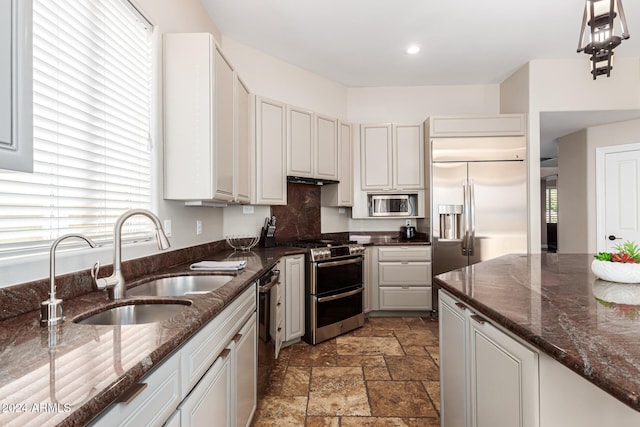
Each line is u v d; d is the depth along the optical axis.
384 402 2.12
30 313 1.09
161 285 1.78
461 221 3.84
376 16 2.86
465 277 1.65
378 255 3.88
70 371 0.68
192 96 2.01
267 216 3.52
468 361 1.33
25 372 0.68
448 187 3.85
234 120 2.46
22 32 0.67
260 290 2.03
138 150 1.83
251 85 3.39
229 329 1.43
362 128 4.20
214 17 2.85
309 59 3.67
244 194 2.79
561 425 0.92
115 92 1.62
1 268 1.01
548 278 1.62
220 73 2.17
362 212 4.21
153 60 1.94
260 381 2.06
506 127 3.79
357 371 2.54
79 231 1.39
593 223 4.43
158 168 1.96
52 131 1.23
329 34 3.14
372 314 3.96
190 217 2.44
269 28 3.04
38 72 1.17
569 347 0.78
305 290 3.13
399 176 4.16
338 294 3.27
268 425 1.89
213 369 1.24
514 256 2.49
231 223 3.29
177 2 2.23
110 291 1.30
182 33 2.22
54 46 1.23
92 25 1.46
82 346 0.82
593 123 4.25
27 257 1.11
